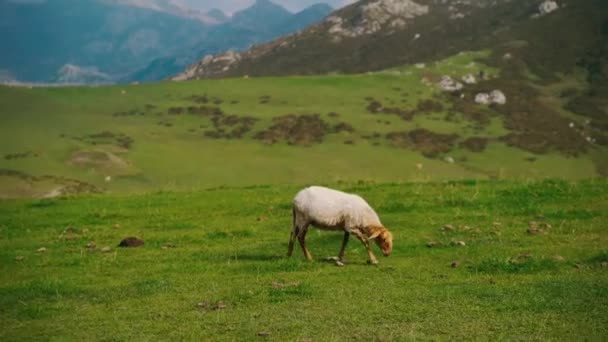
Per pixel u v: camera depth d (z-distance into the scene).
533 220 21.48
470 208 24.08
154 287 14.35
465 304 11.99
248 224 23.44
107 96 181.50
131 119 159.12
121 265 17.39
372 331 10.52
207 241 20.72
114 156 117.44
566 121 180.25
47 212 28.03
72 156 114.50
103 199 31.88
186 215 26.03
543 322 10.68
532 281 13.60
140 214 26.67
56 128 142.00
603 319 10.78
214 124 157.75
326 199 16.19
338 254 17.81
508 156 145.12
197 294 13.62
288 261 16.25
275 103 180.25
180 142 139.25
